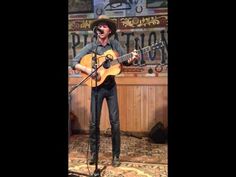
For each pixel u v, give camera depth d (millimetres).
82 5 5309
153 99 5035
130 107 5117
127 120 5137
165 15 4973
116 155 3354
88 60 3354
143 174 3059
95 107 3201
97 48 3328
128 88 5109
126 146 4406
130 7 5113
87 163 3383
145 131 5070
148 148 4289
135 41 5109
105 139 4891
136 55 3289
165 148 4289
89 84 3227
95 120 3211
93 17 5270
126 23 5137
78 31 5352
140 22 5078
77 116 5344
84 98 5305
